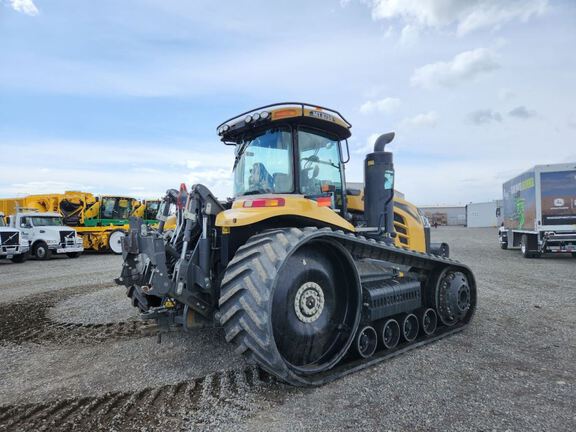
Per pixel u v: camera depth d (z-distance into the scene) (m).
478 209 64.69
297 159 4.23
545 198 13.79
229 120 4.66
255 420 2.90
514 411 3.00
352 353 4.05
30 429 2.88
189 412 3.05
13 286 9.60
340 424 2.83
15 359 4.42
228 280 3.28
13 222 18.64
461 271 5.52
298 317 3.62
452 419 2.89
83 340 5.06
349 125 4.69
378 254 4.45
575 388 3.40
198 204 3.87
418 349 4.47
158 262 3.47
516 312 6.12
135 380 3.71
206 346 4.62
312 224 4.00
